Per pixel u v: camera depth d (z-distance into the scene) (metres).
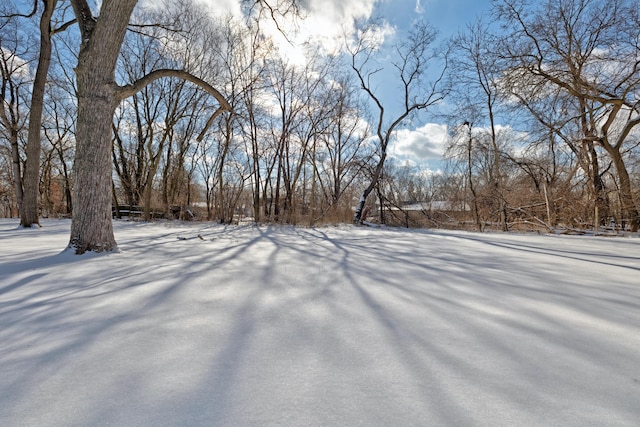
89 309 2.29
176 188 19.42
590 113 12.73
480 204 16.66
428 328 2.02
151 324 2.02
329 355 1.62
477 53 15.53
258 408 1.18
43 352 1.62
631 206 11.83
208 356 1.59
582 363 1.57
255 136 14.87
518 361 1.59
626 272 3.97
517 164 15.75
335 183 19.50
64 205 24.16
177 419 1.11
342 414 1.15
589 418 1.14
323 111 16.61
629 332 2.00
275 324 2.04
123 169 19.31
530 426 1.09
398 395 1.27
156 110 17.56
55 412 1.14
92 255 4.52
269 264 4.16
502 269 4.08
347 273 3.67
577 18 12.44
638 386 1.36
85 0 5.05
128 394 1.26
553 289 3.06
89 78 4.63
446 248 6.35
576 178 14.27
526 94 13.42
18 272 3.46
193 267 3.85
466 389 1.32
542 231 12.91
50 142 22.12
